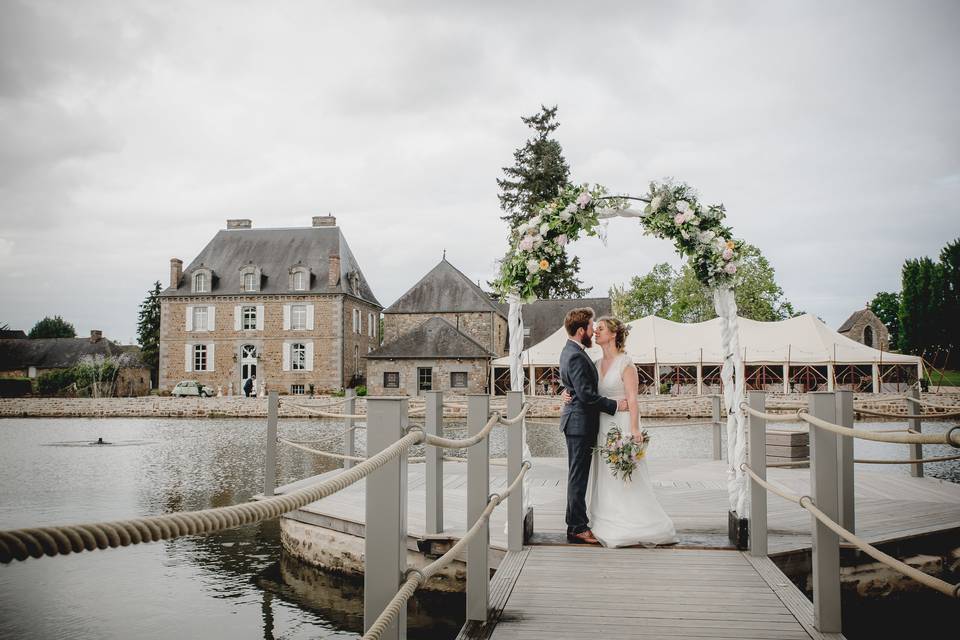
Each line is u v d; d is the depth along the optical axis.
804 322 34.62
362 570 6.61
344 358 43.25
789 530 5.98
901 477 9.36
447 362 37.19
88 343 61.22
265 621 5.92
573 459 5.61
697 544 5.47
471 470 4.08
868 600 5.61
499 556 5.50
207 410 32.69
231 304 43.25
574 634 3.71
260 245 45.38
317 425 26.45
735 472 5.47
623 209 6.00
